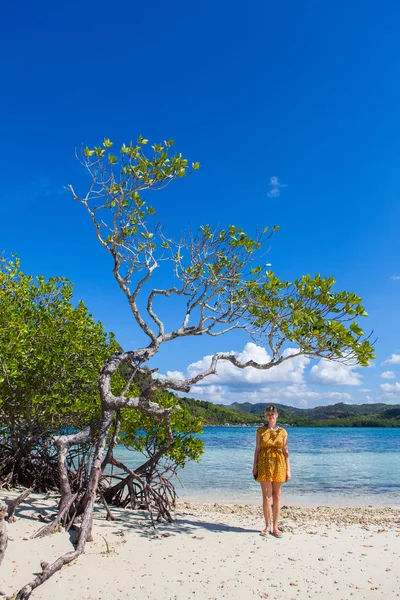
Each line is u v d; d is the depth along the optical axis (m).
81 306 12.66
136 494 10.31
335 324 8.24
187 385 8.77
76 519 7.84
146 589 5.34
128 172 9.00
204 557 6.61
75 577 5.59
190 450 10.75
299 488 18.50
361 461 30.81
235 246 9.93
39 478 11.59
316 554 7.00
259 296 9.44
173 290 9.64
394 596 5.39
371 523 10.73
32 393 10.90
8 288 12.17
